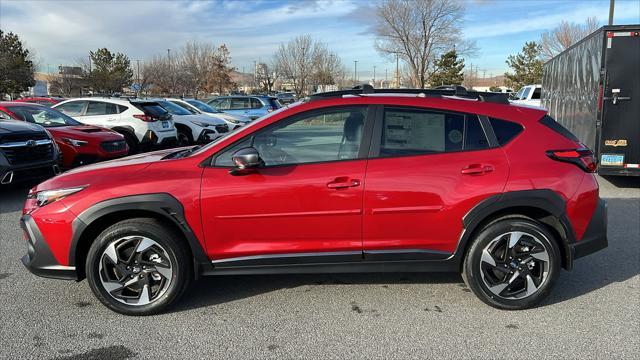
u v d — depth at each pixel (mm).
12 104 9656
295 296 4172
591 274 4621
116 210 3646
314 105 3854
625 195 8258
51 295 4199
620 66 8422
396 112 3828
